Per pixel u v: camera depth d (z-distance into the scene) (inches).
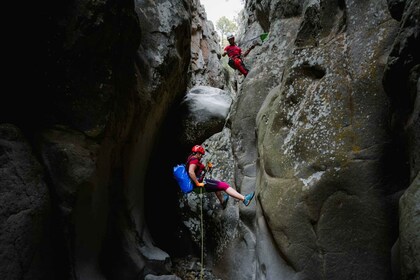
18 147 144.4
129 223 213.9
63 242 160.4
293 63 174.4
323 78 159.5
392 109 125.6
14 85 156.0
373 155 136.3
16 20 149.3
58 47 156.9
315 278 142.2
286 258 152.6
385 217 130.5
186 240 248.4
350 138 143.3
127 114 194.1
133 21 177.0
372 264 131.0
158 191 275.9
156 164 280.1
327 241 140.8
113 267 203.8
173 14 247.9
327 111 153.1
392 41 141.3
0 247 127.6
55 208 157.5
